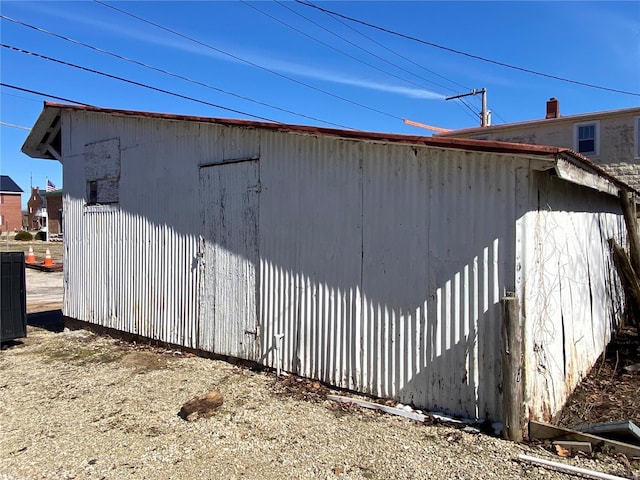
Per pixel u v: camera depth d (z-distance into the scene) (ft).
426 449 12.07
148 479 11.13
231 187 20.22
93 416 14.92
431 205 14.34
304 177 17.62
